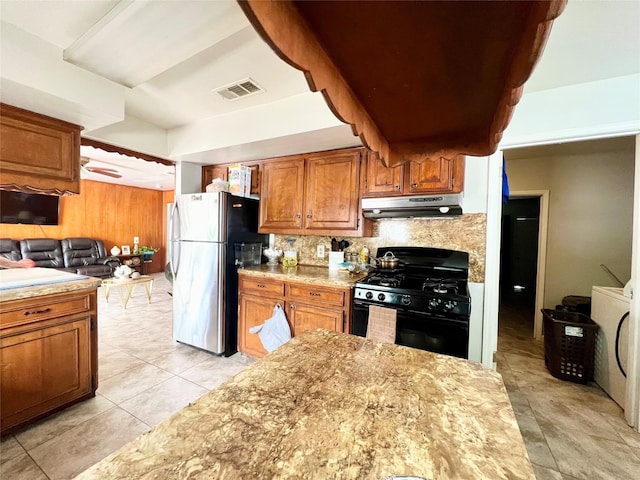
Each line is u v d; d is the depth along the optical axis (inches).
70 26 58.7
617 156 129.4
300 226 112.5
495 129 27.8
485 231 89.4
